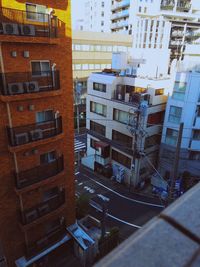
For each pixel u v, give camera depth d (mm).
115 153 22734
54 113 10938
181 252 1070
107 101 22078
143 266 1022
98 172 24312
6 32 8438
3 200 10594
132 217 17922
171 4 49688
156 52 23922
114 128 22016
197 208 1276
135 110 19125
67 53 10641
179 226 1188
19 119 9992
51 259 13117
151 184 22141
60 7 9797
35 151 10766
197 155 21297
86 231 14430
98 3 58375
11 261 11844
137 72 22406
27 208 11312
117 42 41562
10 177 10469
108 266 1018
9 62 9148
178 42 45906
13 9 8695
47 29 9484
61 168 11820
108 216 17891
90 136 25172
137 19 46250
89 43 37875
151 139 21406
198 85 18641
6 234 11219
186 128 20047
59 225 13070
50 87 10266
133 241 1146
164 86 20516
